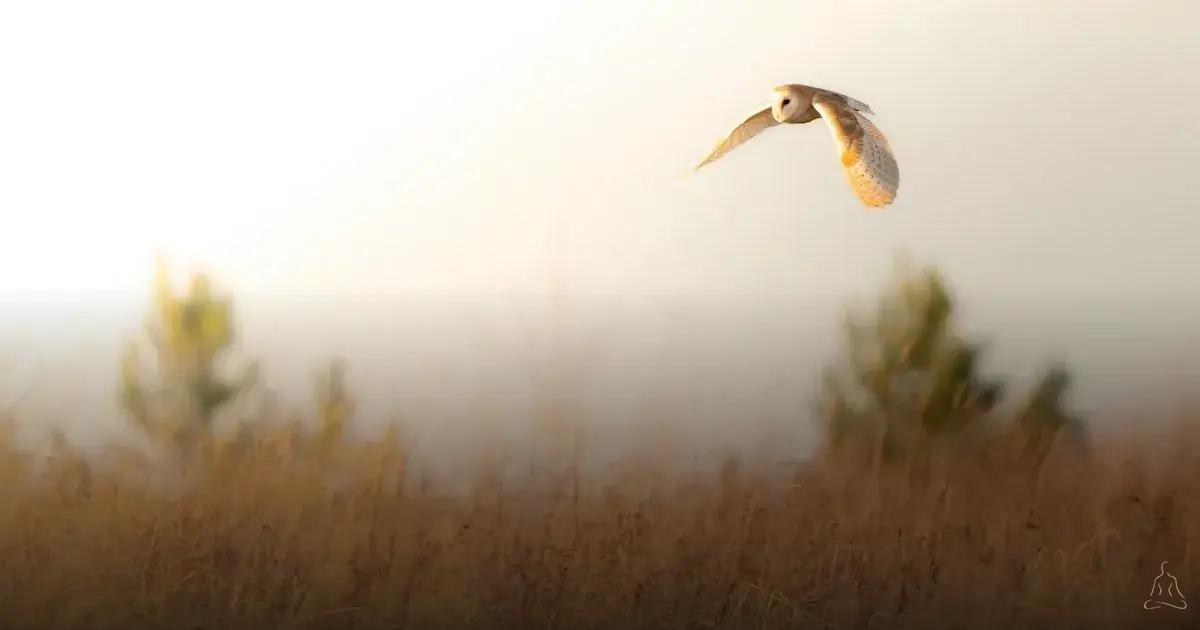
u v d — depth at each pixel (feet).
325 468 42.73
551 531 39.52
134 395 46.21
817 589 37.91
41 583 37.55
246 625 36.47
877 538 40.06
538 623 36.94
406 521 39.93
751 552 39.42
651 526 40.11
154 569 38.06
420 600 37.52
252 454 42.57
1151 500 41.11
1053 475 44.04
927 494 42.65
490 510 40.01
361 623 36.91
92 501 40.11
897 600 37.55
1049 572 38.19
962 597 37.96
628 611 36.99
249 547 38.78
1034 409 47.55
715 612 37.17
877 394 47.65
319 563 38.60
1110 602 36.96
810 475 43.24
